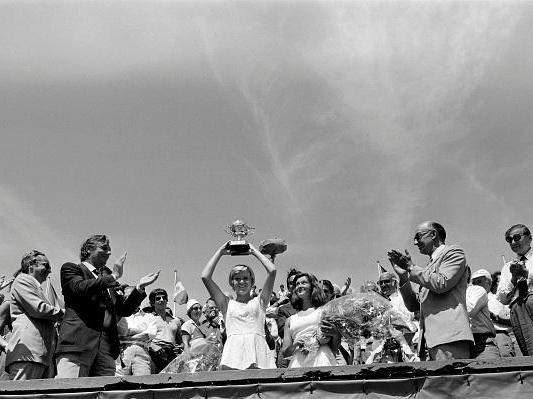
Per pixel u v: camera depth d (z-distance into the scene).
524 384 9.57
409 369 9.73
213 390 9.84
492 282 14.38
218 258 11.77
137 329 13.80
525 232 12.23
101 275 11.45
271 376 9.84
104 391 9.91
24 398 9.90
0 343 11.64
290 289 11.75
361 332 11.00
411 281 10.91
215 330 14.45
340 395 9.70
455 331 10.32
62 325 10.83
